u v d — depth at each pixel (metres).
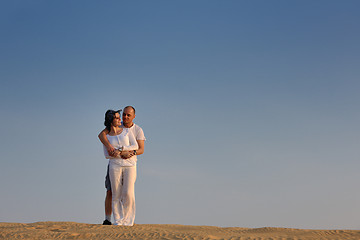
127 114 10.74
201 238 7.80
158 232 8.52
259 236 8.05
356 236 8.22
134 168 10.69
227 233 8.79
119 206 10.69
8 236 8.52
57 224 10.15
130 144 10.73
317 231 8.69
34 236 8.46
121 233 8.52
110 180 10.60
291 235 8.25
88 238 8.26
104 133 10.68
